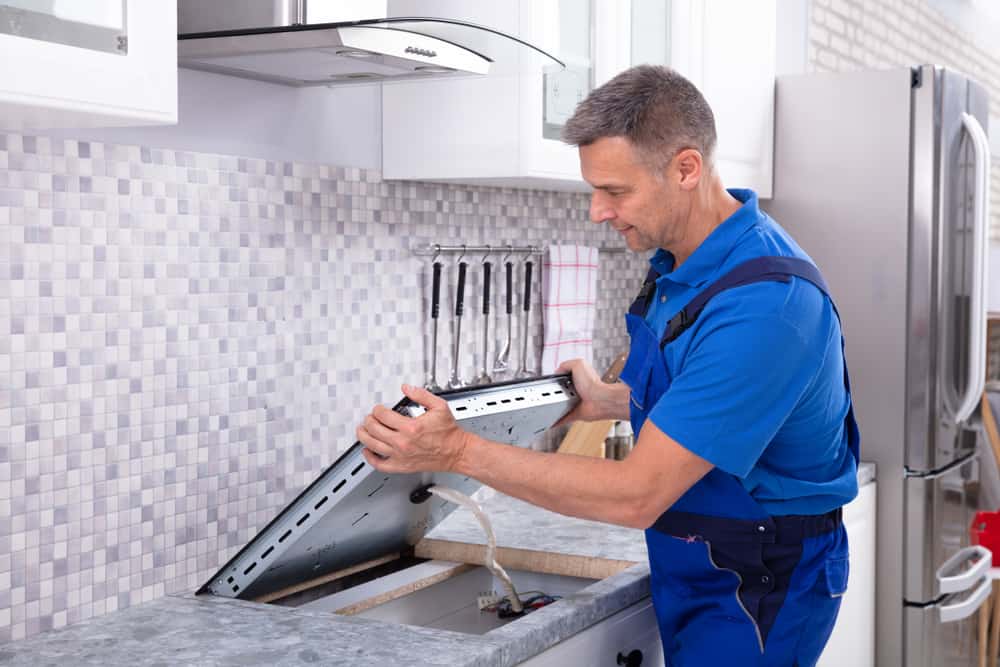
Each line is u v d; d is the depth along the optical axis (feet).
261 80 6.84
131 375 6.08
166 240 6.25
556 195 9.66
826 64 14.30
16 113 4.21
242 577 6.12
